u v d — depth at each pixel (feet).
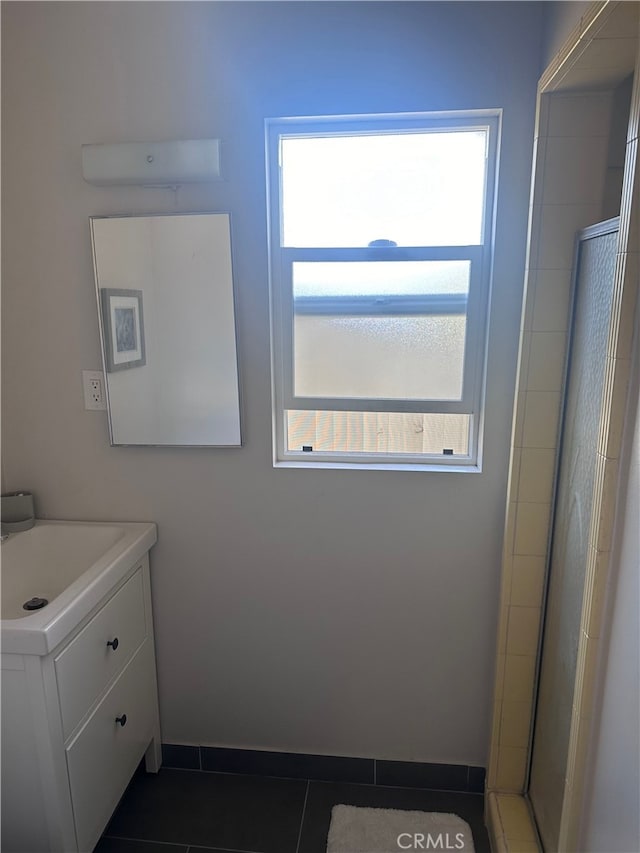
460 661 5.87
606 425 3.32
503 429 5.35
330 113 4.98
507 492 5.40
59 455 5.87
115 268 5.41
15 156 5.28
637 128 2.98
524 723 5.66
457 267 5.29
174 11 4.95
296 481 5.67
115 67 5.08
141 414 5.68
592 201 4.73
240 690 6.21
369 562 5.76
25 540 5.73
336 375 5.61
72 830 4.54
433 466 5.62
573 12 3.92
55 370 5.69
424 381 5.53
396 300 5.41
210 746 6.31
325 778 6.24
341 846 5.41
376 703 6.07
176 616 6.11
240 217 5.23
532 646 5.51
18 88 5.17
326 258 5.40
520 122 4.84
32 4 5.02
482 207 5.22
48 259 5.46
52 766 4.27
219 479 5.76
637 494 3.07
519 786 5.78
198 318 5.43
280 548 5.84
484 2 4.70
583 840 3.74
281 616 5.99
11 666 4.11
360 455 5.79
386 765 6.16
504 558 5.40
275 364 5.63
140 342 5.53
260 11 4.88
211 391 5.57
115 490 5.90
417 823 5.68
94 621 4.80
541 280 4.89
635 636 3.06
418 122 5.10
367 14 4.81
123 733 5.41
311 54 4.91
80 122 5.18
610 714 3.36
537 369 5.01
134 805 5.88
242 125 5.07
